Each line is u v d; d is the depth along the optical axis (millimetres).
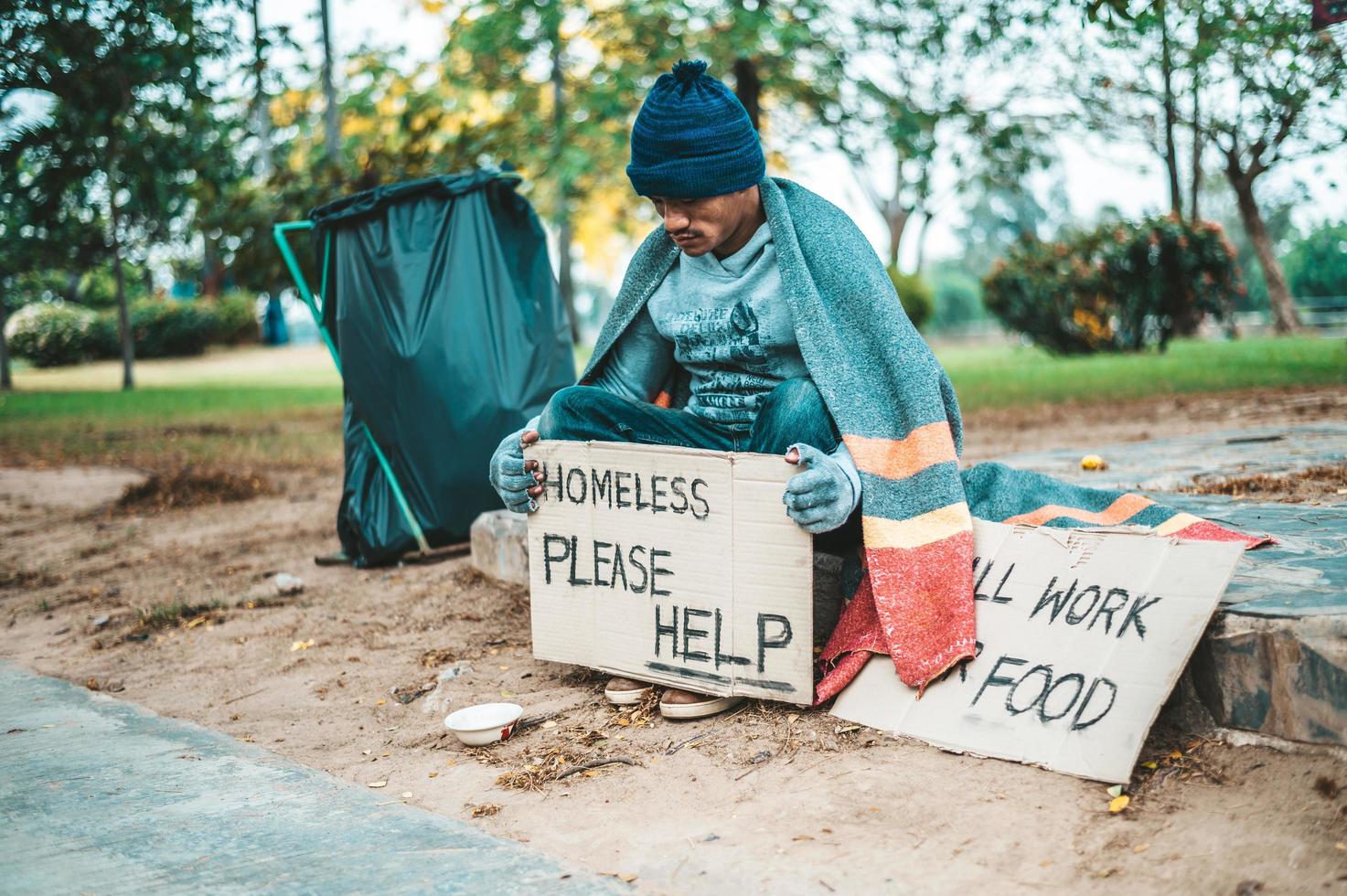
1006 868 1865
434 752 2662
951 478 2521
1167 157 18000
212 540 5746
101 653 3781
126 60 7672
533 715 2814
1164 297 17250
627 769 2418
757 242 2773
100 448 10289
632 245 28359
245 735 2873
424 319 4496
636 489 2709
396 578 4512
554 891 1896
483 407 4512
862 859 1929
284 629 3883
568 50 14617
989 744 2275
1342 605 2148
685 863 1972
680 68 2615
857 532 2785
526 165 14477
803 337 2639
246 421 12234
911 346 2590
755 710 2648
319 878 1987
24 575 5137
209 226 11328
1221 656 2176
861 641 2600
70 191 10188
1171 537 2340
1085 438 7348
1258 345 17125
